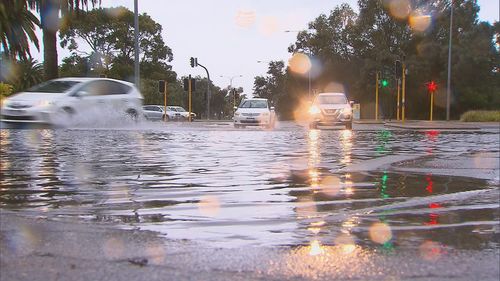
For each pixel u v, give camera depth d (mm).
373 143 11906
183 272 2840
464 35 51375
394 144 11758
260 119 22656
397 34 54531
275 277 2811
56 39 23531
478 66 49688
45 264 2924
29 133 12562
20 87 46375
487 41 50000
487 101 51812
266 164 7297
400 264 3041
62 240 3365
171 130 15438
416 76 51719
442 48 50594
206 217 4027
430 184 5824
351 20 61125
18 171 6254
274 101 89688
